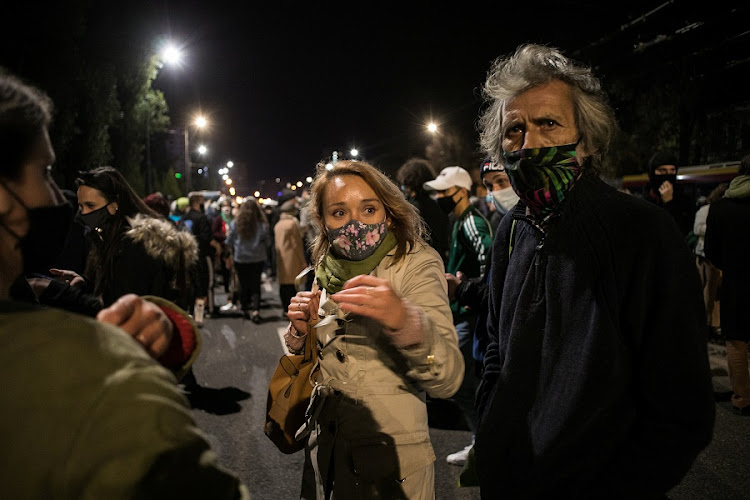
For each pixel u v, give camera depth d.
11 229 0.86
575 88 1.59
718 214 4.45
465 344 3.90
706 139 15.18
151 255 3.21
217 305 10.56
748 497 3.23
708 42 12.86
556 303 1.46
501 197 3.46
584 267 1.42
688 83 14.43
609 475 1.34
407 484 1.76
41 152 0.88
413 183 4.82
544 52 1.65
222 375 5.86
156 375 0.75
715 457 3.73
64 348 0.71
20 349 0.70
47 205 0.89
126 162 21.91
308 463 1.98
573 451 1.37
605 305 1.38
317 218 2.05
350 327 1.79
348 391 1.78
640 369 1.34
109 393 0.70
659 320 1.32
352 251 1.82
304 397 1.98
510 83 1.62
